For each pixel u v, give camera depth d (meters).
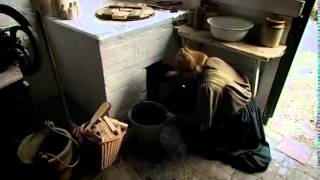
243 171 1.83
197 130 2.04
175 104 2.19
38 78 2.36
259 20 2.00
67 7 2.01
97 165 1.75
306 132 2.17
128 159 1.91
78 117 2.31
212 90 1.66
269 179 1.77
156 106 2.04
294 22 1.80
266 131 2.18
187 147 2.00
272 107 2.15
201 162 1.90
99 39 1.69
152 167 1.85
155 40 2.12
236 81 1.81
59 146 1.71
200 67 1.85
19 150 1.57
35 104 2.43
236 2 2.03
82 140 1.69
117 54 1.86
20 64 1.70
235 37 1.91
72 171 1.73
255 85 2.02
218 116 1.83
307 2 1.71
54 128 1.66
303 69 3.08
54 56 2.33
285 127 2.22
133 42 1.93
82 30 1.80
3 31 1.57
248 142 1.88
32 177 1.70
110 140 1.64
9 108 1.58
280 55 1.78
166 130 2.09
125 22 1.98
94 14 2.15
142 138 1.91
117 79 1.97
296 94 2.66
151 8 2.24
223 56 2.28
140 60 2.08
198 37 2.05
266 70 2.06
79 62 2.04
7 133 1.66
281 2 1.78
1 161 1.78
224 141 1.91
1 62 1.53
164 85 2.16
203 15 2.13
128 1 2.53
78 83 2.24
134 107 2.01
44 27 2.18
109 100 1.99
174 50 2.39
